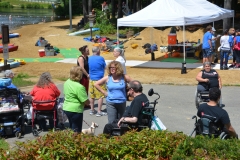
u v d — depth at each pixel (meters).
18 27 49.81
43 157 5.60
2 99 9.86
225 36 19.27
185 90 15.64
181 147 5.75
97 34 36.62
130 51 27.22
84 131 8.84
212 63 20.98
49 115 10.07
